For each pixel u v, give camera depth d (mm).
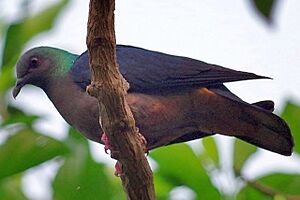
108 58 7691
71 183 11047
